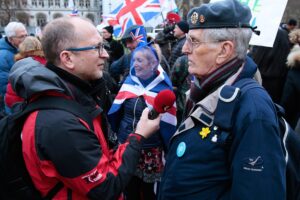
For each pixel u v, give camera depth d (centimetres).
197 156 127
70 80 138
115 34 597
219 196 124
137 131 156
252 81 129
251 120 114
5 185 133
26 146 126
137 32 402
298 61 301
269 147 112
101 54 142
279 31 393
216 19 127
